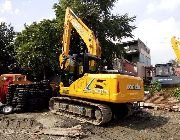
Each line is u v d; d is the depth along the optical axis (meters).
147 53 48.16
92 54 10.62
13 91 12.48
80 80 10.27
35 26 24.56
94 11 25.25
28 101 12.31
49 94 13.13
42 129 8.70
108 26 26.78
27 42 24.55
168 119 10.73
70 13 11.95
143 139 7.77
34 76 27.94
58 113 11.30
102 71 10.67
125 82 9.34
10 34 30.62
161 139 7.76
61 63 11.52
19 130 8.65
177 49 19.86
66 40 11.79
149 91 20.09
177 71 24.89
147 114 11.84
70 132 8.20
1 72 29.30
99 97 9.43
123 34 27.83
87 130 8.67
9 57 29.55
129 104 10.57
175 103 14.77
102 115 9.19
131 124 9.77
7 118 10.74
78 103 10.60
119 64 28.94
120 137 7.97
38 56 23.20
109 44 26.89
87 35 10.94
